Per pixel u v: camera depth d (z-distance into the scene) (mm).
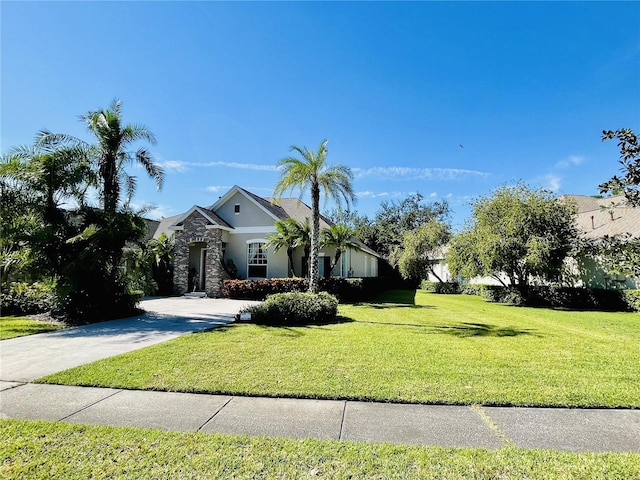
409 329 9516
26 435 3486
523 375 5430
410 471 2918
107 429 3609
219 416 3977
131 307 12383
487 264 17266
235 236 21203
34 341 8008
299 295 11289
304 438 3482
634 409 4246
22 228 10523
